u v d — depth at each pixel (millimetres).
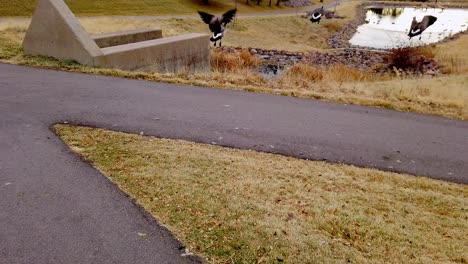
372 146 5406
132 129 5273
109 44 11812
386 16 69688
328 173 4438
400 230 3402
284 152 4973
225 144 5051
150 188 3746
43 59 8695
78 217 3271
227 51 22672
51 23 8609
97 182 3811
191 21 37156
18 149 4422
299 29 47438
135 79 7828
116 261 2807
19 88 6660
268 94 7574
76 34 8469
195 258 2865
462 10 79000
